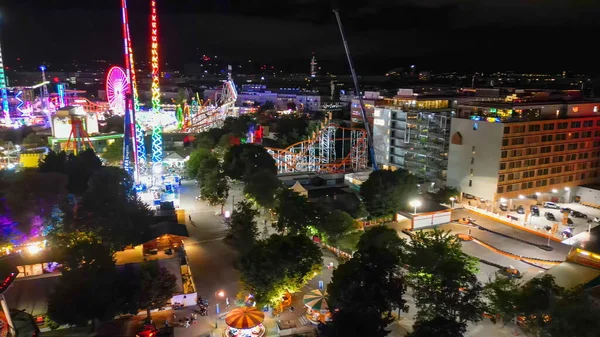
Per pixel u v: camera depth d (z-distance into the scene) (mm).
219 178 139250
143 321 79688
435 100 193625
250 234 107688
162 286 79250
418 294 76375
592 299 68875
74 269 78438
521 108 145875
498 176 141875
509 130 139875
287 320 81062
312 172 184250
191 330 78125
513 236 121625
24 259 92500
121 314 80688
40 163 142750
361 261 78688
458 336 64062
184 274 96938
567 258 99250
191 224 128625
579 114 155750
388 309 73438
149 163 177375
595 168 159875
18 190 109375
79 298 72375
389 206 128250
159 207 133500
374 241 90625
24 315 66250
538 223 134500
